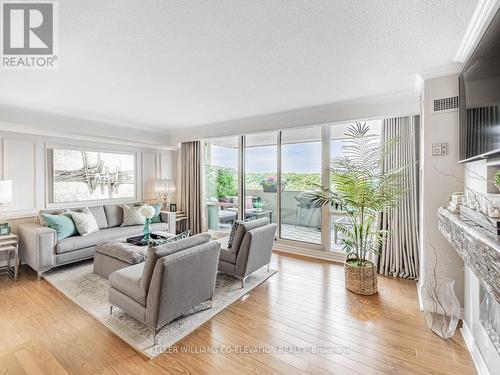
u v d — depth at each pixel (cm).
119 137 489
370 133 366
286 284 312
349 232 321
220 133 500
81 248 365
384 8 157
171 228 512
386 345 200
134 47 204
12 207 370
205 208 561
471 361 183
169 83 284
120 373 170
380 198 288
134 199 531
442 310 213
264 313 246
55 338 206
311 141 431
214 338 207
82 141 450
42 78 264
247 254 295
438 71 241
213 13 162
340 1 151
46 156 406
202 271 232
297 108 388
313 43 200
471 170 209
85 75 259
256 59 227
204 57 223
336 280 325
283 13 162
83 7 155
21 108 367
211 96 331
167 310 203
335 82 283
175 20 169
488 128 154
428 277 236
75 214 389
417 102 310
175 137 577
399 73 258
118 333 211
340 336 211
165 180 554
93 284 306
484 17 164
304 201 441
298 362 181
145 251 308
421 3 153
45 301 266
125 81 277
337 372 172
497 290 101
